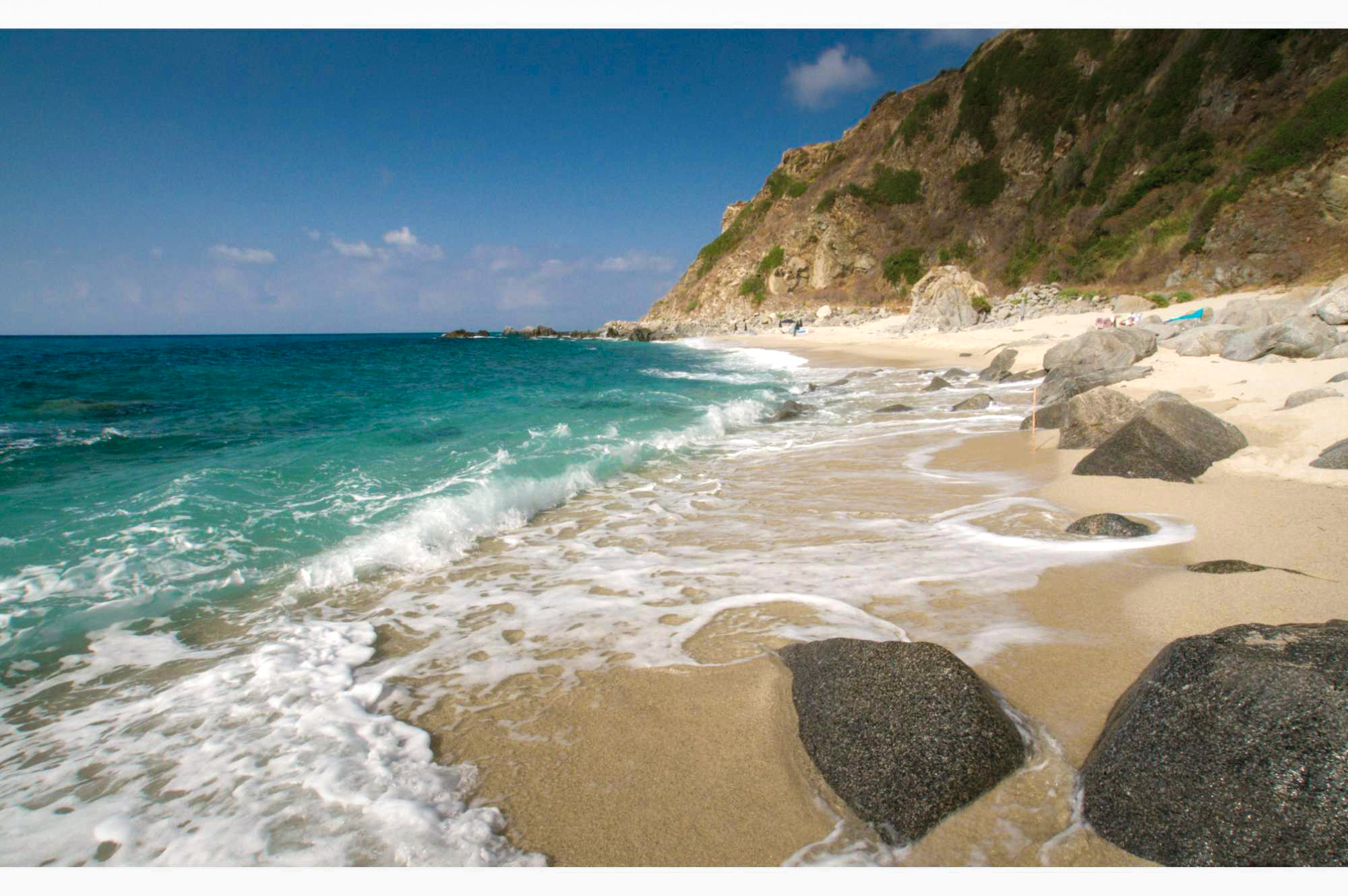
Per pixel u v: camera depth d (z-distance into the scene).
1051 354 14.86
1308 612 3.41
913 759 2.47
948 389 16.14
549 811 2.52
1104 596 3.97
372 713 3.20
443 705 3.26
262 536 5.49
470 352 40.44
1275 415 7.46
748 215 73.19
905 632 3.71
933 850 2.27
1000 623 3.73
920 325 33.78
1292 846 2.04
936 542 5.24
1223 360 12.51
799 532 5.77
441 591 4.71
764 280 59.69
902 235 53.69
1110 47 45.94
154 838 2.43
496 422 11.41
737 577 4.74
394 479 7.24
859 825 2.38
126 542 5.23
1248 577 3.86
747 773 2.66
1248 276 27.27
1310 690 2.22
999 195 48.59
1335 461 5.56
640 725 3.01
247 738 3.02
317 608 4.45
